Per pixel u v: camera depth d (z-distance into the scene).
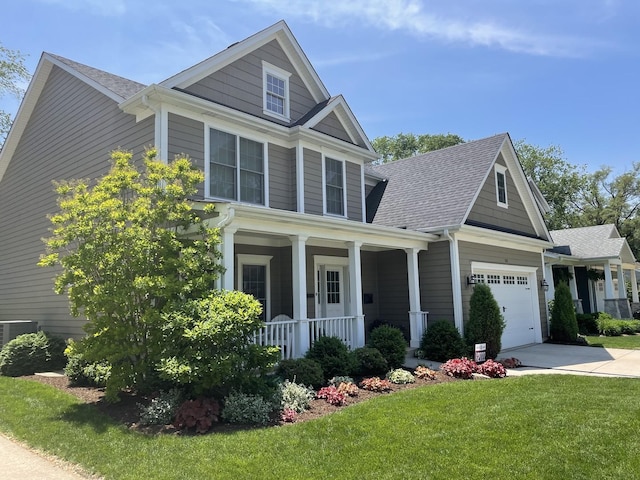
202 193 10.27
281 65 13.07
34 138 14.40
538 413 6.26
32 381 9.36
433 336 11.87
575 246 23.12
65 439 5.79
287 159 12.70
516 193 17.17
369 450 5.09
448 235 12.88
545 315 17.53
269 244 12.49
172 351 6.70
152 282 6.89
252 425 6.18
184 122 10.17
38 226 13.70
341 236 10.66
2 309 15.39
